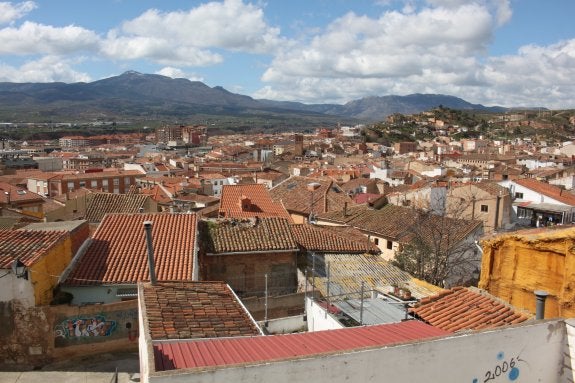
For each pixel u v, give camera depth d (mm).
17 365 19641
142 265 23844
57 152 191125
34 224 26812
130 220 28203
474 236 36812
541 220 50938
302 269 28562
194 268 23859
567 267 14867
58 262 22219
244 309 17031
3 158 148000
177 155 197250
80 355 20469
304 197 52062
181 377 7945
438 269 32781
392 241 38438
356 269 28766
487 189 52188
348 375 8953
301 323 21078
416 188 58125
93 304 21016
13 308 19578
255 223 30453
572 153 164375
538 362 10633
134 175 109688
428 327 12867
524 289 16453
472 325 14219
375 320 17594
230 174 116875
